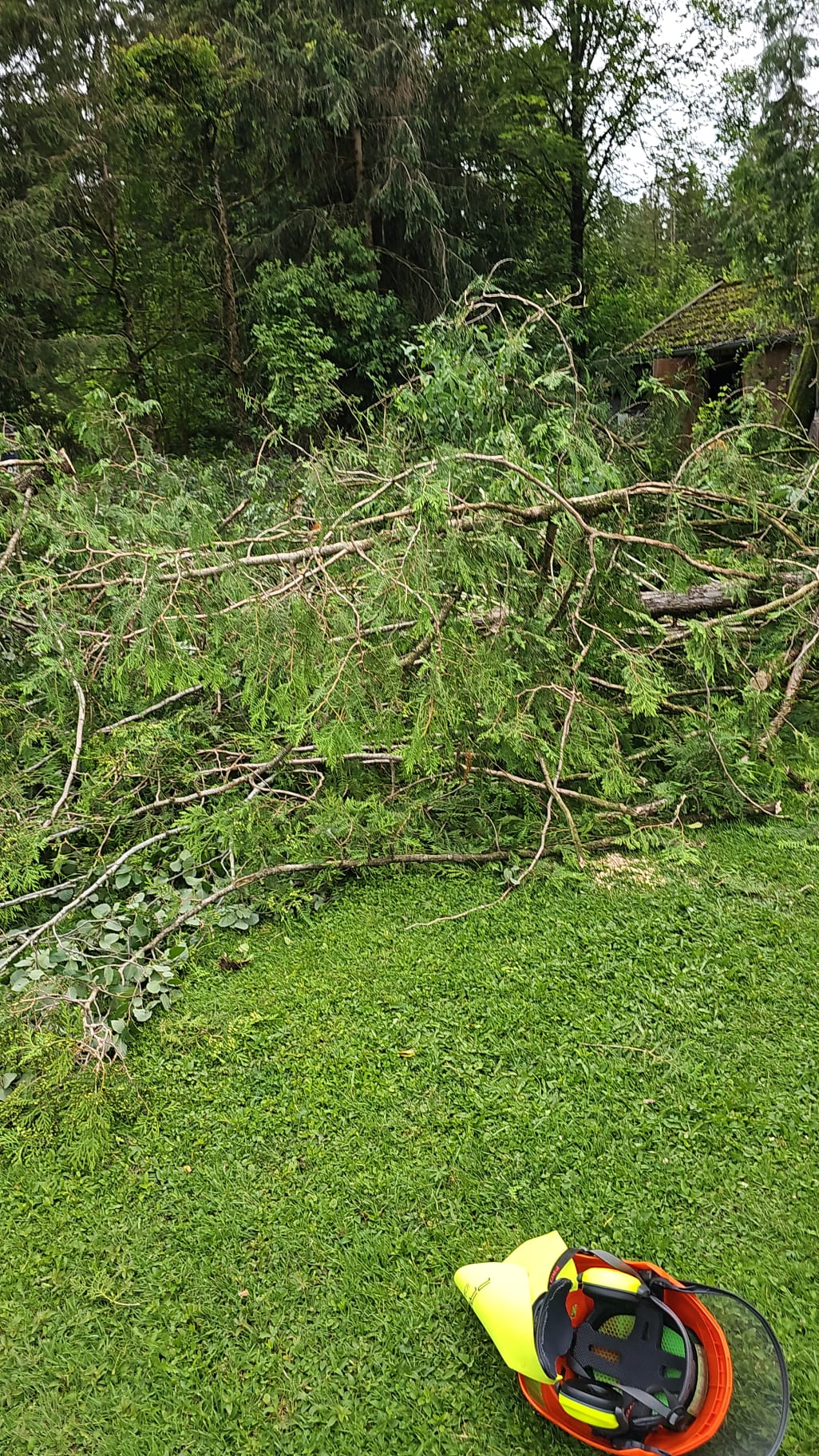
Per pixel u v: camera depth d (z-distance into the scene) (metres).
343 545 3.84
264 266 15.57
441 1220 2.51
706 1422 1.80
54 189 14.32
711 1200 2.54
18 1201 2.67
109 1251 2.48
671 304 28.05
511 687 4.14
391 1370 2.13
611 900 4.11
